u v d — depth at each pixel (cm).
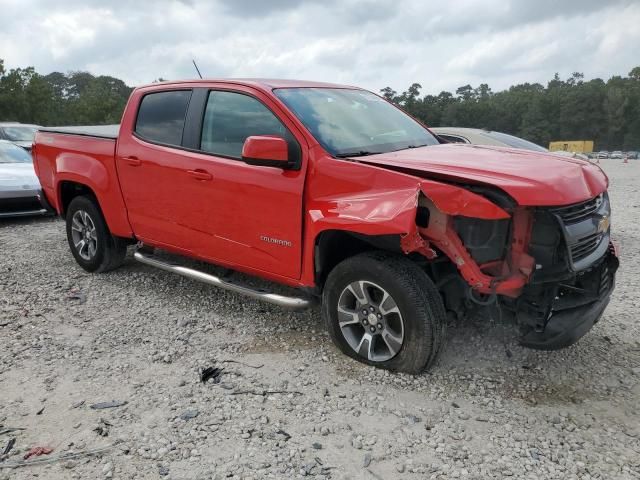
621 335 452
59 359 414
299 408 345
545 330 362
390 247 367
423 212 358
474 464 292
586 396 359
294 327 469
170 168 488
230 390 367
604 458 296
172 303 525
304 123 414
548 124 12338
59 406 349
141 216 530
